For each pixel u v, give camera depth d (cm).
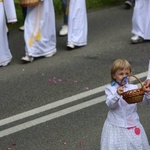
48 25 978
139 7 1044
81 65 939
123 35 1121
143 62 944
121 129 527
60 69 923
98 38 1106
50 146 646
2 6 933
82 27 1036
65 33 1138
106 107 747
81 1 1020
